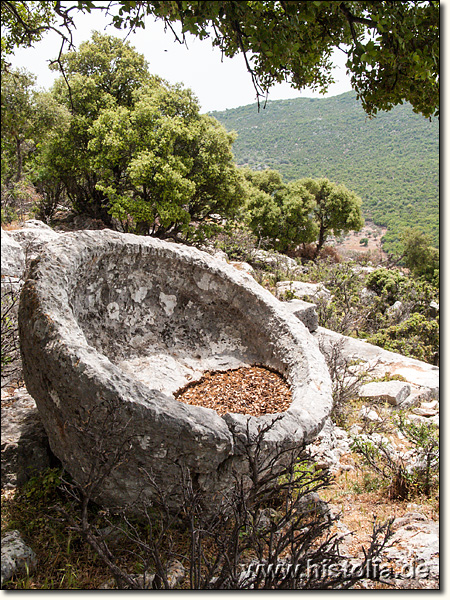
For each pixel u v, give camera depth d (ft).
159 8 9.90
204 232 47.62
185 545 10.69
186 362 16.42
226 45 12.80
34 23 15.57
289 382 15.37
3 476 11.68
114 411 9.34
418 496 14.30
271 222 81.56
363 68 11.95
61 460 11.05
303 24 11.59
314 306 28.09
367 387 22.36
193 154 46.55
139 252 15.28
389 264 71.20
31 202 44.37
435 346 35.29
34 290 11.35
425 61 11.88
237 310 17.24
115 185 44.14
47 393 10.51
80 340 10.43
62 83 43.88
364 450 15.43
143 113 40.81
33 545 10.09
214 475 10.36
